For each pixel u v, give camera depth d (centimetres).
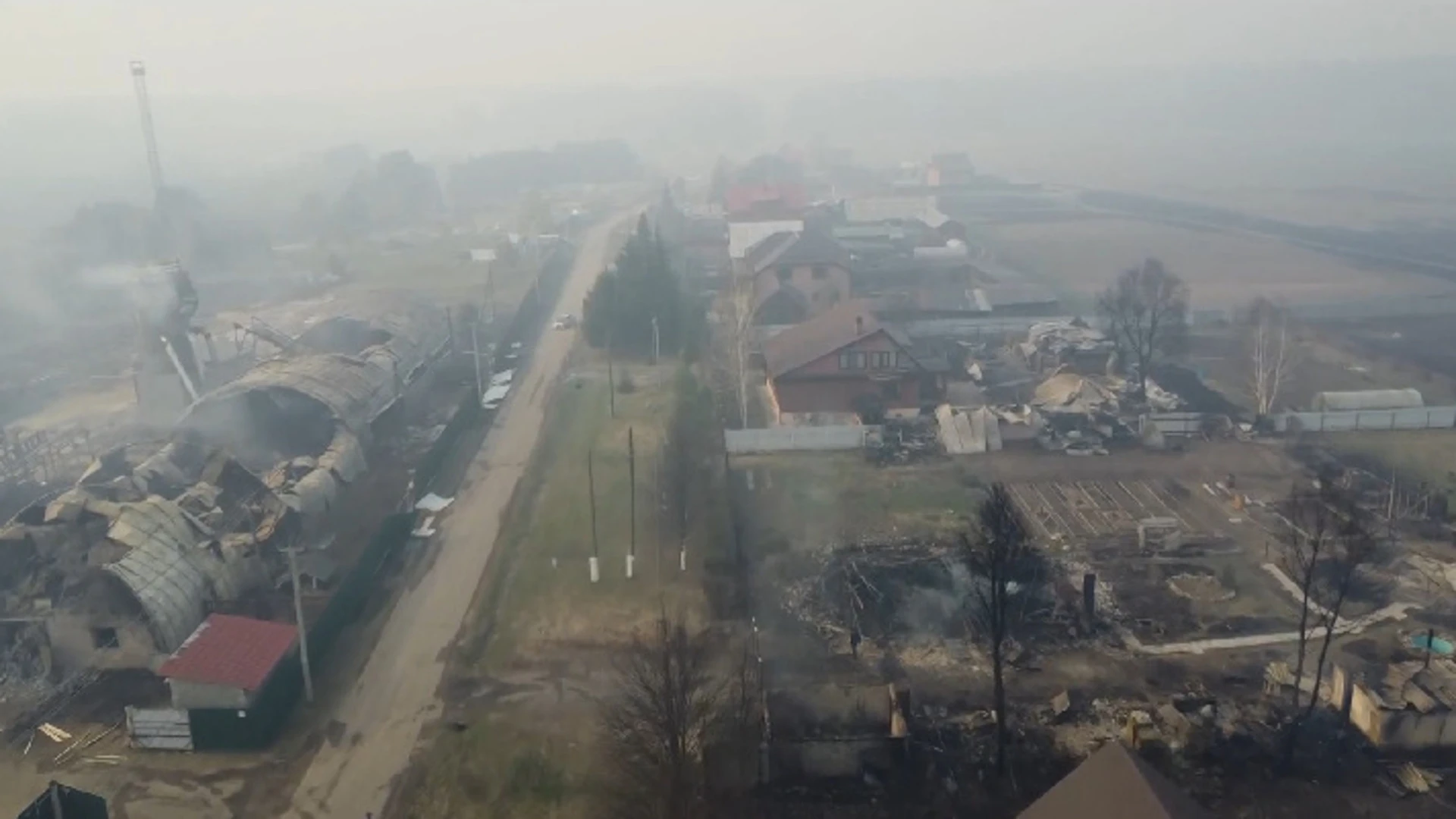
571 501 4928
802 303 8050
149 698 3434
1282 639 3600
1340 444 5372
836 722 3198
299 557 4222
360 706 3384
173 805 2923
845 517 4647
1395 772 2909
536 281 9300
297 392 5328
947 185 17425
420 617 3928
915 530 4475
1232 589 3922
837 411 5900
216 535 4041
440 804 2917
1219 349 7200
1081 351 6575
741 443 5488
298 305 9206
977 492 4881
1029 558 3819
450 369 7100
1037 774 2952
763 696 3225
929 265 9562
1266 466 5103
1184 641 3606
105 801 2730
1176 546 4262
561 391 6631
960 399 6141
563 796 2922
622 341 7431
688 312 7750
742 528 4575
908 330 7738
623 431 5875
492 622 3872
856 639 3625
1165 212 14425
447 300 9306
